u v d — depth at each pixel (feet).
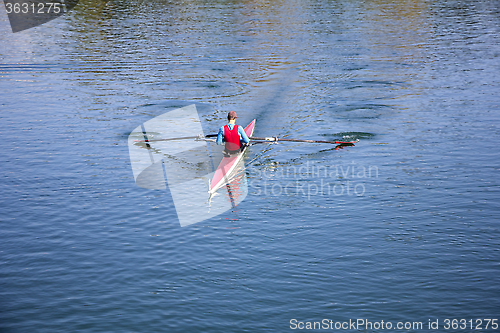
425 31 106.11
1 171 40.75
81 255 28.91
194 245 29.84
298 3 152.15
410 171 39.47
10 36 104.99
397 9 137.59
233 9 142.82
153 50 92.58
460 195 35.12
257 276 26.68
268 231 31.27
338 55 86.53
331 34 105.50
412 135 47.70
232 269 27.35
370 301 24.52
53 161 42.98
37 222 32.71
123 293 25.52
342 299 24.71
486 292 24.85
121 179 39.37
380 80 69.77
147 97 63.93
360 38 100.58
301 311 23.97
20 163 42.45
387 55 85.40
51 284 26.30
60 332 22.82
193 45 96.73
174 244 29.96
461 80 67.82
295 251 28.91
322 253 28.60
